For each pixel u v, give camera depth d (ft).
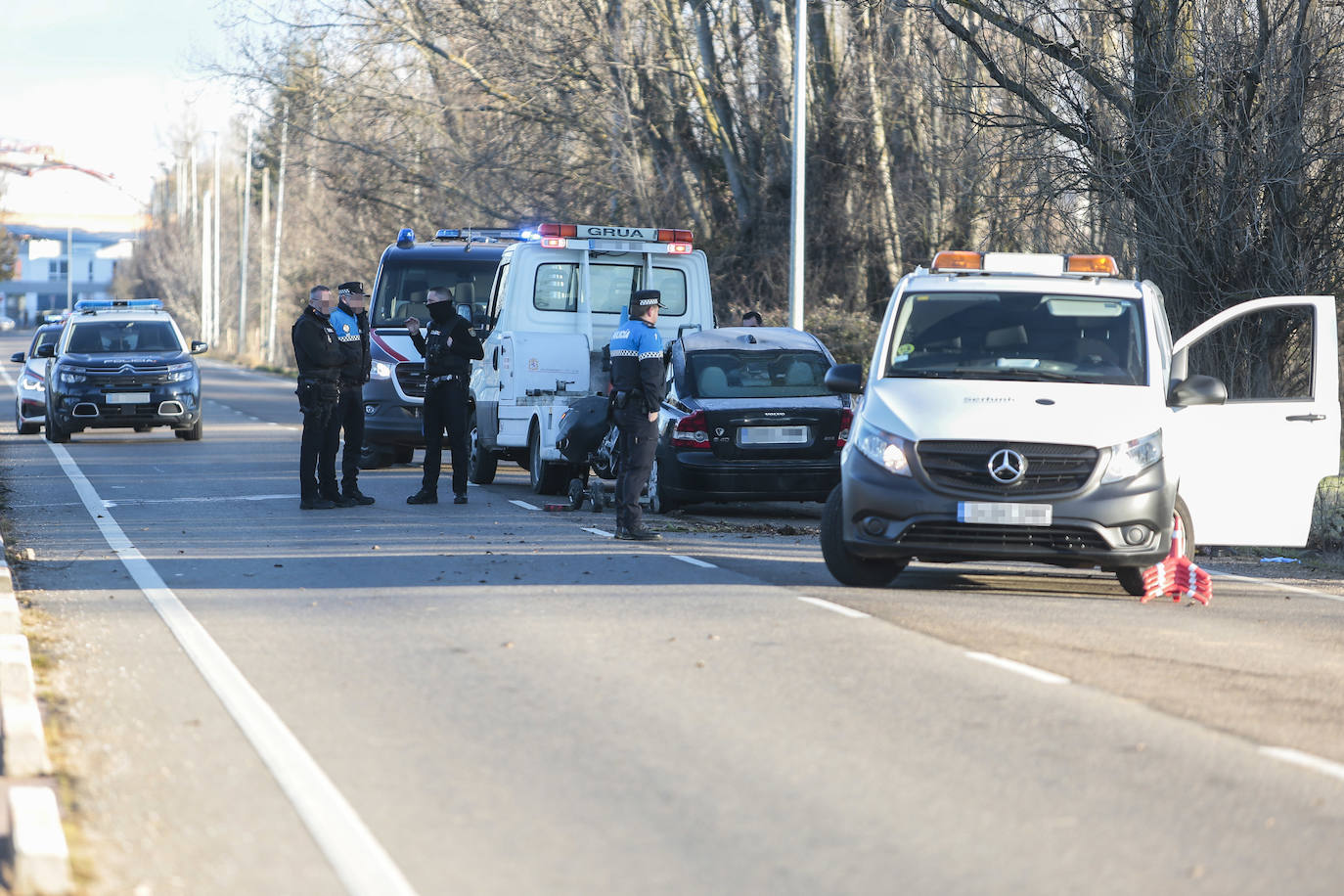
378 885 56.85
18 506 188.44
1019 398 123.34
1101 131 243.81
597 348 214.48
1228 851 60.95
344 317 188.44
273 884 56.90
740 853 60.59
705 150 422.41
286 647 100.48
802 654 98.12
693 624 108.47
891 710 83.61
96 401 295.69
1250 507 131.75
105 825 63.41
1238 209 227.81
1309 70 224.53
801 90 281.74
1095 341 130.52
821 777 71.05
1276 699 87.51
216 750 75.10
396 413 249.55
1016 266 138.21
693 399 180.55
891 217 387.55
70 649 99.04
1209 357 233.76
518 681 90.48
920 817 65.16
